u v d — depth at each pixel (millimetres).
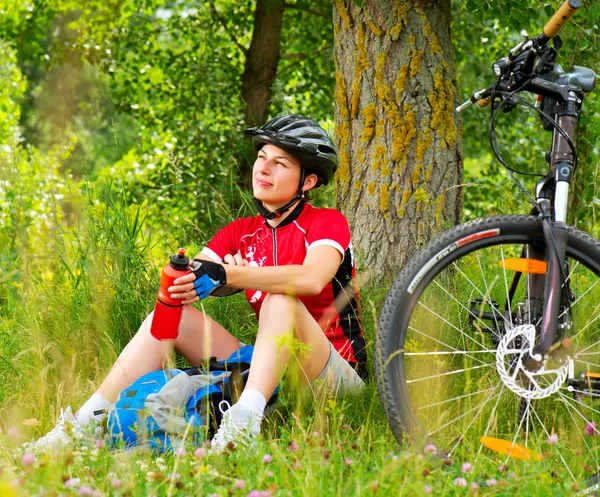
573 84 2664
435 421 2625
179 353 3293
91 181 4336
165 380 2750
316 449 2332
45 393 3014
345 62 4211
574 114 2625
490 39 8734
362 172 4121
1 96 9188
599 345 2797
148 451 2572
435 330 2914
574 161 2580
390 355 2471
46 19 9391
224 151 7797
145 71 9234
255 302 3086
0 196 5238
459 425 2688
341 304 3039
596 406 2701
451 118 4117
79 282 3758
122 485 2152
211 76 8688
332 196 4465
